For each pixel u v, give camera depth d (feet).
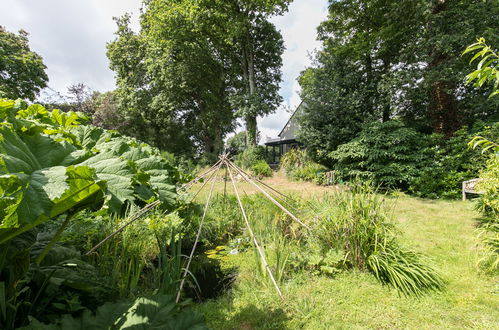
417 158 28.86
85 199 4.41
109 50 62.80
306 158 42.93
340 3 43.60
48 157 4.18
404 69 33.53
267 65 62.80
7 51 42.57
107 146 6.35
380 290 8.52
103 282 6.84
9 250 5.50
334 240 10.30
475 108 29.81
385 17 38.17
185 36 51.60
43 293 5.58
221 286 9.41
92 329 4.72
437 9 30.68
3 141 3.61
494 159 10.63
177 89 58.59
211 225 14.75
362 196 10.41
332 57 40.70
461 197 25.64
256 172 44.75
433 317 7.20
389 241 9.89
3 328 4.58
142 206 12.23
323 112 39.70
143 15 58.59
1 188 3.22
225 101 67.26
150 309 5.28
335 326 6.89
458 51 29.50
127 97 61.31
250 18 52.34
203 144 82.33
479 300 7.93
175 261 8.27
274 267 10.15
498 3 27.22
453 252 11.84
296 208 14.11
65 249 6.81
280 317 7.33
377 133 32.07
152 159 6.84
